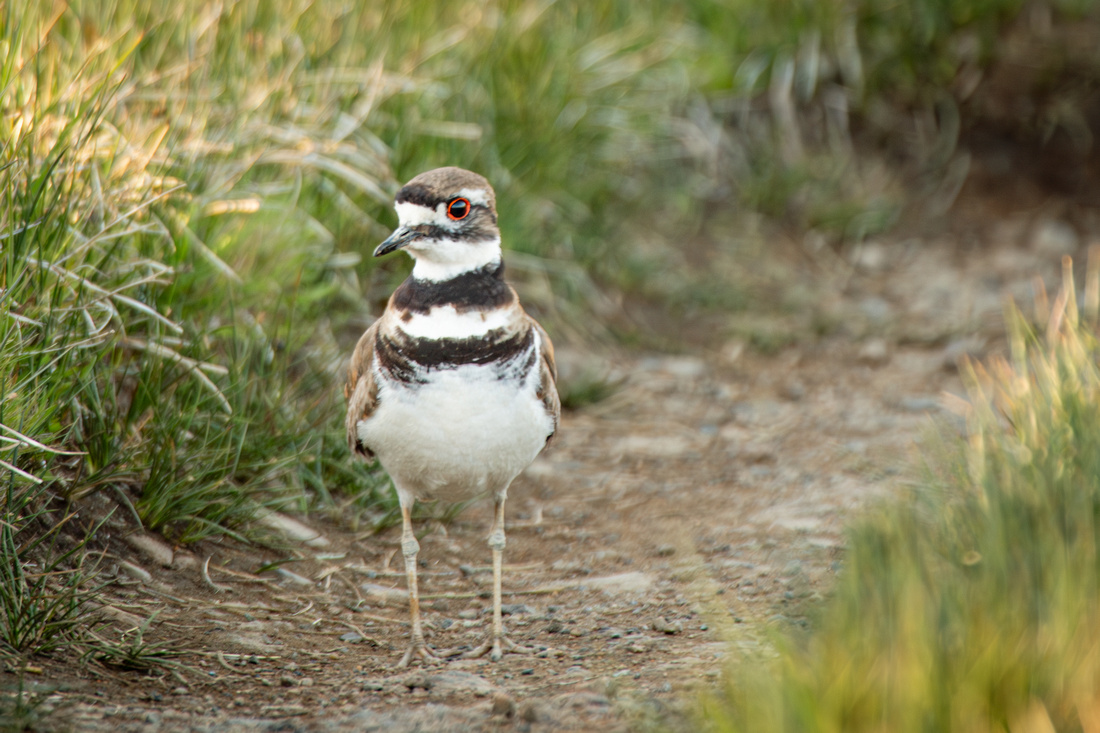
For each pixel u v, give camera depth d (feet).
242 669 24.90
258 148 37.86
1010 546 22.36
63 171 30.32
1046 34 63.16
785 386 46.47
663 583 30.22
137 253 31.89
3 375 26.07
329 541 32.58
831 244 58.18
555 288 49.75
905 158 62.59
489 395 24.63
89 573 27.73
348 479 34.78
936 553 23.34
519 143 48.47
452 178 24.64
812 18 61.41
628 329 49.96
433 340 24.52
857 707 17.60
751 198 58.49
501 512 27.43
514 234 47.14
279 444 33.17
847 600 20.42
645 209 57.16
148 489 29.94
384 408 24.98
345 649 26.61
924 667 17.97
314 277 39.32
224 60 38.70
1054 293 53.11
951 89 62.95
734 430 42.37
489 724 21.31
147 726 21.15
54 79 31.60
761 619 25.99
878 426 41.93
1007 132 62.80
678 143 58.39
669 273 53.98
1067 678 18.08
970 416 33.65
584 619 28.19
